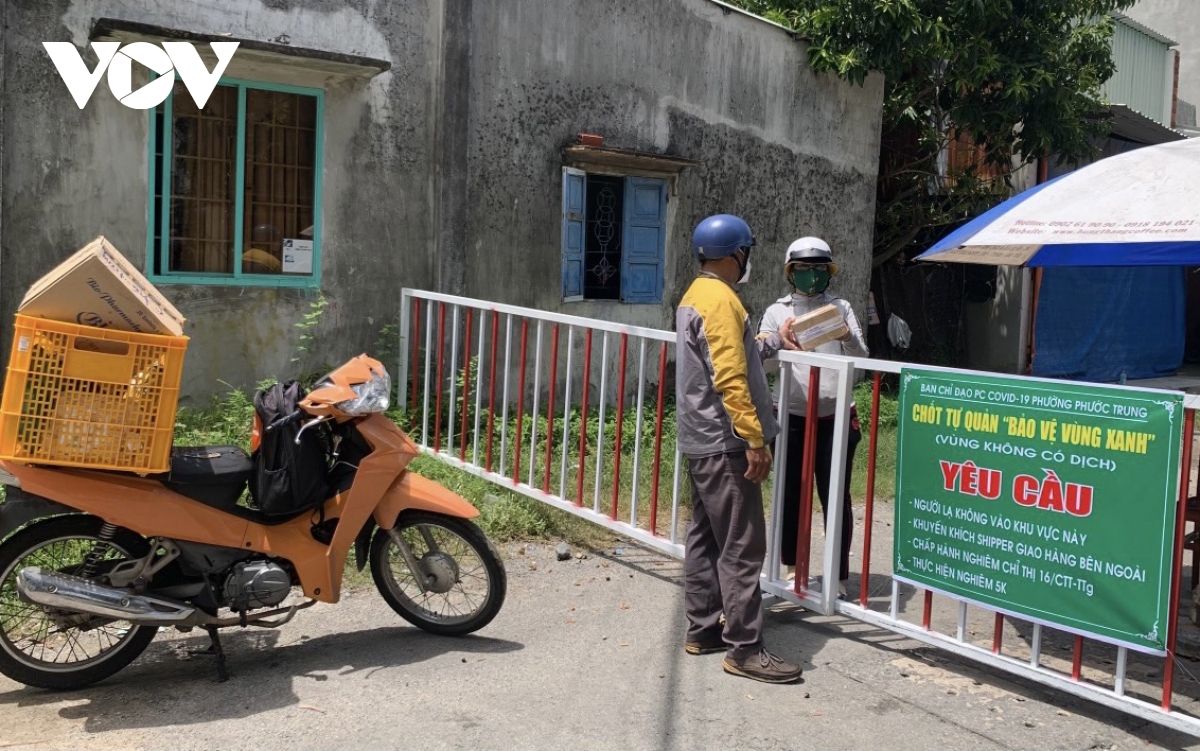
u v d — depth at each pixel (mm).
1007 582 3637
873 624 4148
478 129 7992
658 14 9000
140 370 3566
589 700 3719
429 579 4184
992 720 3621
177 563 3832
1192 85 18516
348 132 7586
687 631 4402
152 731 3393
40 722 3445
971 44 10430
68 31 6520
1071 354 13320
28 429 3486
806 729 3529
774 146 10156
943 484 3811
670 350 9516
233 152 7172
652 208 9281
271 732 3404
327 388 3912
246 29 7109
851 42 10203
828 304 4707
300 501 3896
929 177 12102
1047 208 4254
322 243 7570
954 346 13320
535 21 8211
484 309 6180
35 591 3473
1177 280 14891
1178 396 3143
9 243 6438
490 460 6121
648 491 6426
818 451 4668
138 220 6859
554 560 5375
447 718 3541
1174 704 3752
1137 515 3270
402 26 7734
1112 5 11438
